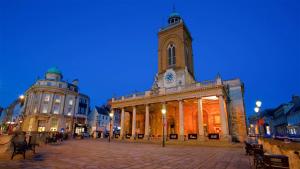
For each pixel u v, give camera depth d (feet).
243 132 108.17
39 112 193.36
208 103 124.98
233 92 118.62
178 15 169.99
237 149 69.10
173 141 100.58
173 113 136.77
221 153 54.19
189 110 131.64
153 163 35.01
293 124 168.55
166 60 156.46
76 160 37.37
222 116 95.20
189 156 46.44
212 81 105.09
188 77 140.67
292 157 22.33
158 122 141.69
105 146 76.28
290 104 186.60
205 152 57.06
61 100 209.67
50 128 194.29
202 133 97.55
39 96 200.13
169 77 142.41
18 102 265.34
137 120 157.99
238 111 113.29
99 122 247.70
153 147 76.33
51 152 51.21
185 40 155.84
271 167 22.85
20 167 29.17
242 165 33.68
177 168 30.42
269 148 38.68
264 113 251.60
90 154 47.73
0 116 327.67
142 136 122.52
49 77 223.51
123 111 139.74
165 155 47.96
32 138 51.75
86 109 239.09
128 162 35.81
